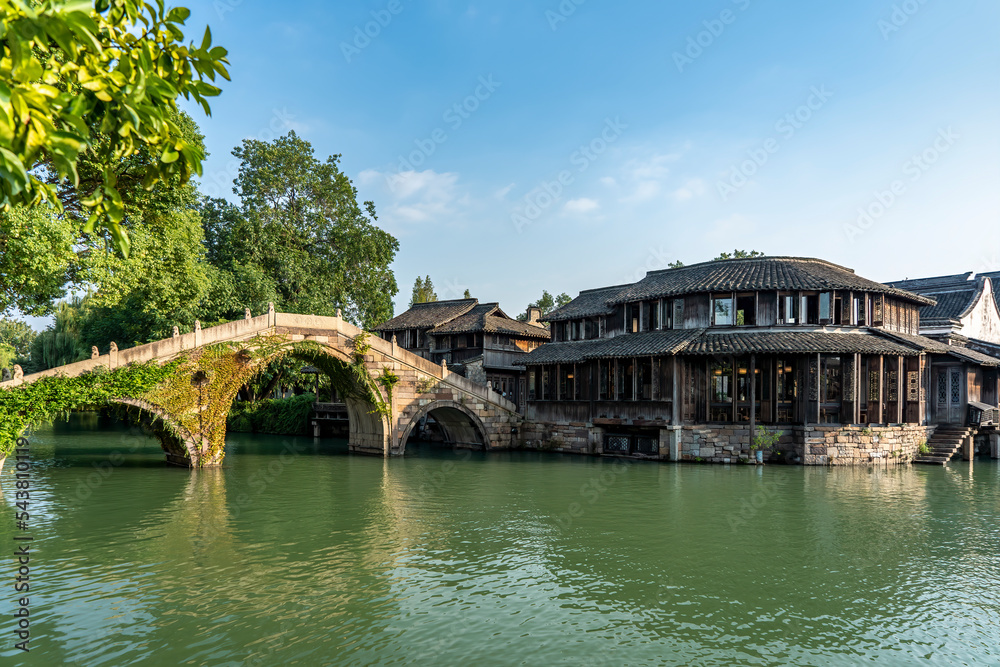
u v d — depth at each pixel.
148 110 3.83
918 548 15.40
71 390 24.58
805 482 24.88
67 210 23.09
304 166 50.66
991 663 9.56
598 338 38.38
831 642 10.23
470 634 10.34
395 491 23.19
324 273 51.09
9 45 3.18
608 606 11.62
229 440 45.75
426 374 35.59
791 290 31.00
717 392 31.59
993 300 42.03
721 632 10.55
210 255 47.97
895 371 30.47
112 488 23.58
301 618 10.89
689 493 22.52
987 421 31.77
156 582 12.64
